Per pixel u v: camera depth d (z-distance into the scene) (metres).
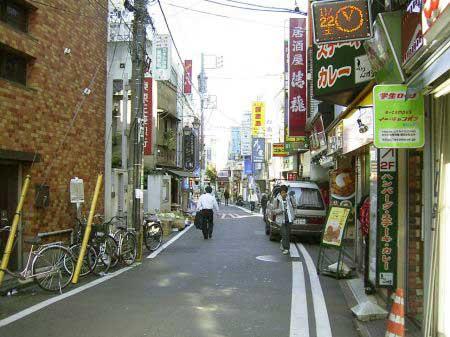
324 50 10.12
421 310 6.74
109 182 14.63
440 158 5.51
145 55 13.33
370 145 8.55
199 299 7.76
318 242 16.08
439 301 5.47
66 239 11.15
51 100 10.54
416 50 5.29
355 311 6.75
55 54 10.66
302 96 21.48
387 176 6.95
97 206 12.94
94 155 12.78
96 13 12.70
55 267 8.30
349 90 9.83
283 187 13.38
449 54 4.25
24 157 9.39
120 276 9.74
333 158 14.53
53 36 10.56
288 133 21.80
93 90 12.64
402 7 6.40
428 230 5.77
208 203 16.89
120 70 19.62
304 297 8.04
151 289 8.48
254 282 9.21
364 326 6.28
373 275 7.77
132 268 10.73
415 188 6.87
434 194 5.68
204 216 16.81
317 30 6.93
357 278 9.55
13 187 9.59
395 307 4.86
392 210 6.92
